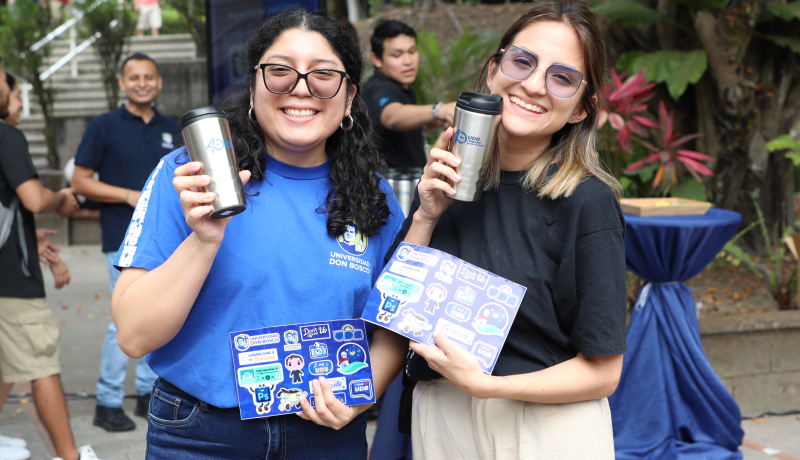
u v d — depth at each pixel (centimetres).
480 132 134
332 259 146
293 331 140
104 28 1046
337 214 146
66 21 1351
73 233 909
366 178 151
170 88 1097
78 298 648
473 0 1455
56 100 1220
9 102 314
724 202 564
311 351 140
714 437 308
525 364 144
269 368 137
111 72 1076
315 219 147
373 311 141
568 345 144
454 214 153
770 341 366
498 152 149
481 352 136
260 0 398
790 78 565
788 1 545
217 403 138
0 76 302
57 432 292
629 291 399
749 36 502
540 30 143
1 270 280
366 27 1291
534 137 146
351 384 141
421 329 138
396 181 328
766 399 369
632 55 560
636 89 384
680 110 576
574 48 142
